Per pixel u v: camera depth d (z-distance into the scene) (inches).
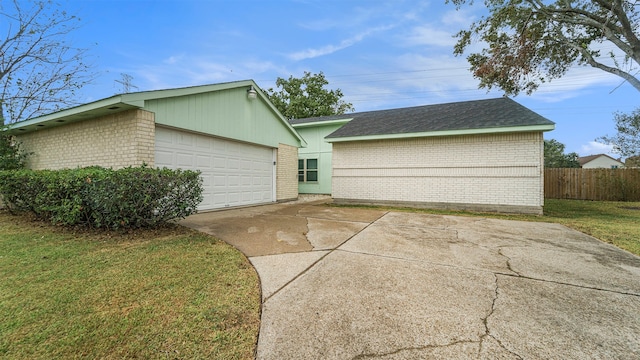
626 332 75.5
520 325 78.2
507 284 106.9
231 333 73.4
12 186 219.8
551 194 520.4
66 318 78.4
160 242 158.1
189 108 259.9
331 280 109.3
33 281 102.8
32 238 162.6
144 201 167.0
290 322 79.0
